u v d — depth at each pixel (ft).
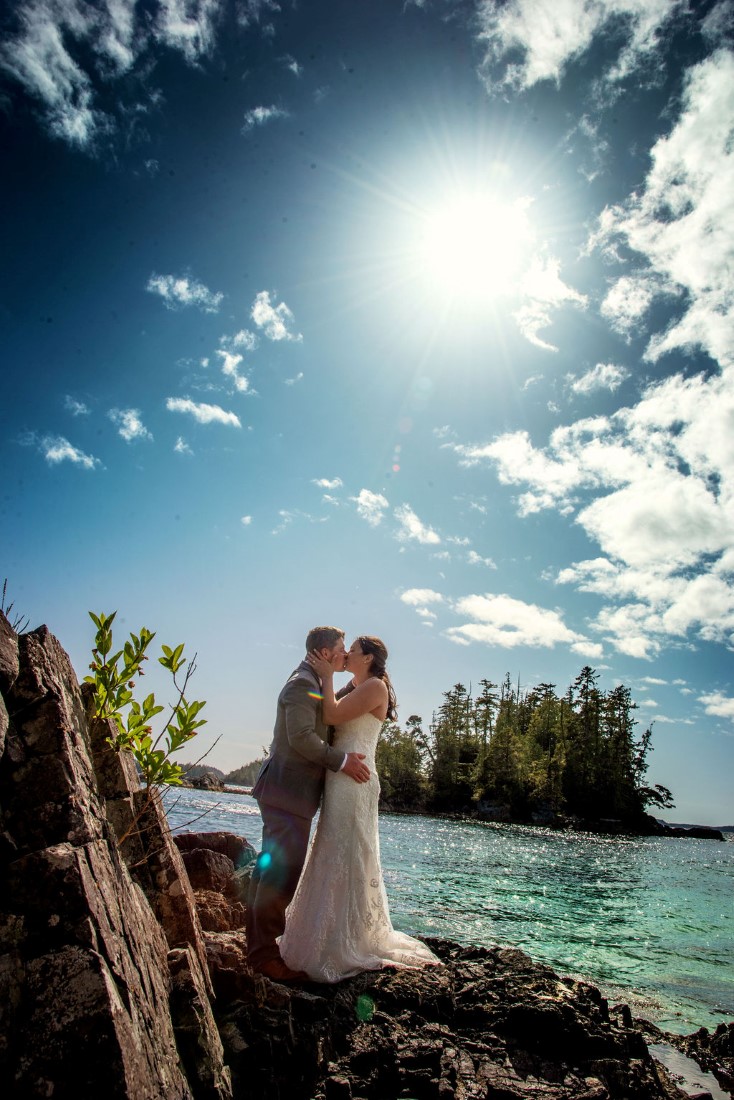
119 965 7.38
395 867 52.80
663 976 26.45
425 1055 11.44
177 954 9.87
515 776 255.70
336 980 13.79
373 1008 13.04
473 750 294.66
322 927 14.17
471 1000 13.88
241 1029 10.98
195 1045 8.77
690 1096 14.56
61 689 9.20
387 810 241.14
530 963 16.38
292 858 13.75
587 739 287.28
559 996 13.91
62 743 8.44
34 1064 6.26
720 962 29.89
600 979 25.16
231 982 11.87
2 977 6.55
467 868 58.08
